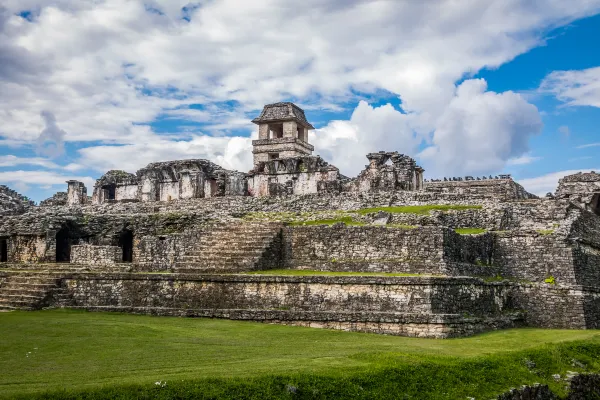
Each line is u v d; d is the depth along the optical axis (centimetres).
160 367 2112
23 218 5188
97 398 1722
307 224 4569
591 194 5572
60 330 2895
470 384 2280
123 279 3669
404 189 5778
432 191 5734
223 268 3797
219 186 6512
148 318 3344
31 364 2166
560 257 3884
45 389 1769
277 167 6512
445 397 2158
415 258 3622
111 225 5294
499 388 2316
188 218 5112
